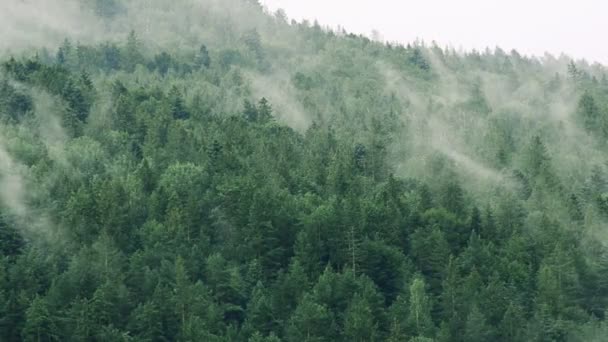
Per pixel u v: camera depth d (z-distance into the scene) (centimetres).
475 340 10569
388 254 12325
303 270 11356
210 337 9831
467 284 11356
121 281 10912
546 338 10775
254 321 10662
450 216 13762
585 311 12006
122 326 10488
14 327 10112
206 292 10838
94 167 15075
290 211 13088
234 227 12912
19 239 12144
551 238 13500
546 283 11656
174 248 11925
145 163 14400
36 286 10769
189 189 13738
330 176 15300
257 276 11738
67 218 12581
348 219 12656
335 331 10412
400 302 10956
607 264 12625
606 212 15275
